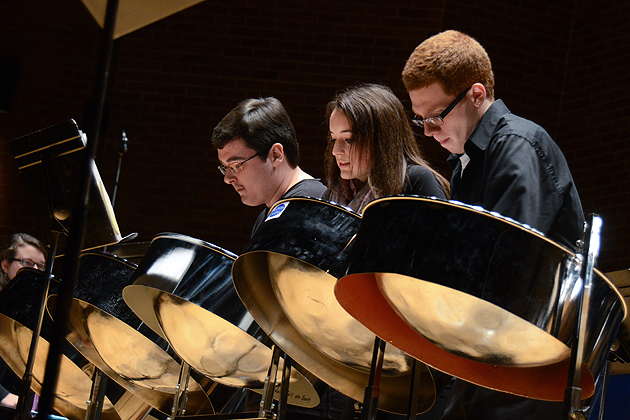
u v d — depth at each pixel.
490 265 2.25
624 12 8.98
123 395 4.53
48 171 3.91
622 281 3.13
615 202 8.52
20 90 9.22
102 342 4.08
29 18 9.36
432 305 2.49
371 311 2.73
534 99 9.14
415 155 3.78
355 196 3.72
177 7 2.99
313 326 3.08
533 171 2.82
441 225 2.31
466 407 2.87
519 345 2.52
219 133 4.24
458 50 3.21
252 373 3.61
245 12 9.24
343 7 9.10
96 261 3.88
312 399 3.65
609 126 8.77
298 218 2.82
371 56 8.95
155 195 8.98
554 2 9.36
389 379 3.11
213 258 3.33
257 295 3.14
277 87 9.05
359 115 3.62
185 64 9.21
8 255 6.32
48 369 1.58
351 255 2.47
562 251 2.28
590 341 2.37
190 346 3.55
